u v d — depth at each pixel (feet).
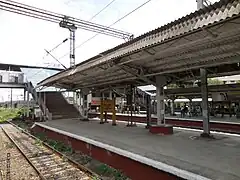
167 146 26.48
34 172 25.40
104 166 26.25
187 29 17.72
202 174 16.17
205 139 30.86
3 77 110.93
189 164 18.72
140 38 24.17
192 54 26.18
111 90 63.57
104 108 62.03
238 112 66.44
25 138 51.85
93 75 48.16
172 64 31.53
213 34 18.10
